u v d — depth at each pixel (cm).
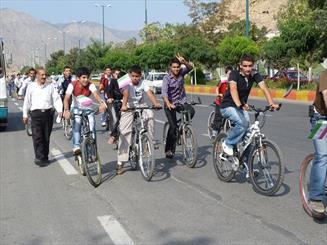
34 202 677
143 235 532
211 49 4584
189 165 894
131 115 834
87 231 550
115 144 1184
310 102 2569
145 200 672
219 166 788
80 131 876
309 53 3017
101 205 652
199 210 619
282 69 3697
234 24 5366
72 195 710
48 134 959
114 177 825
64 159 1013
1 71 1581
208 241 508
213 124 1184
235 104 710
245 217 586
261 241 504
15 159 1042
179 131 927
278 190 688
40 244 514
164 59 5075
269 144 671
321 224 556
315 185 556
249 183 759
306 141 1178
